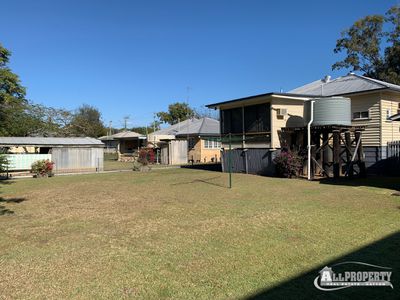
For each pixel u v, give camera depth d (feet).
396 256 16.47
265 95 59.52
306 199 33.06
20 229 23.49
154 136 114.83
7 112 78.13
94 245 19.44
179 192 39.70
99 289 13.62
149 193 39.58
